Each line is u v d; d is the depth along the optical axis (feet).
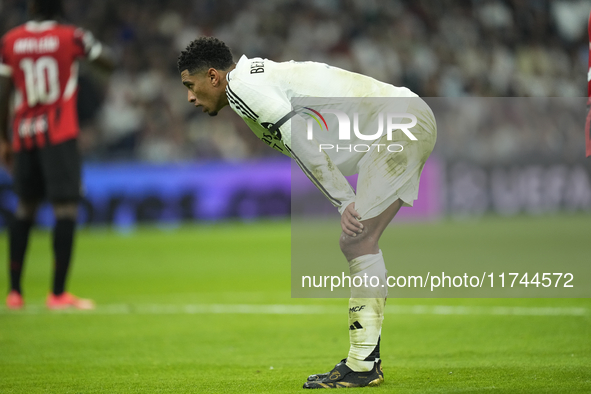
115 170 175.32
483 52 251.39
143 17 230.68
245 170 182.70
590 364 40.60
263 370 41.42
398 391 34.65
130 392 36.09
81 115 200.34
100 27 226.58
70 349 48.62
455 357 43.96
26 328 56.95
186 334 54.34
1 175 161.07
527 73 253.44
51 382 38.70
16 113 66.64
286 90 36.63
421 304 68.28
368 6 246.06
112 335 54.03
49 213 176.65
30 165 66.95
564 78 257.34
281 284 85.51
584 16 263.49
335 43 239.50
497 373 38.58
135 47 224.94
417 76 240.32
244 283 86.94
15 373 41.16
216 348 48.88
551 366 40.14
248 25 237.25
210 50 37.50
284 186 185.47
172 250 129.08
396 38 244.01
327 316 62.90
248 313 64.75
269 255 118.83
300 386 36.70
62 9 69.56
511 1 258.78
